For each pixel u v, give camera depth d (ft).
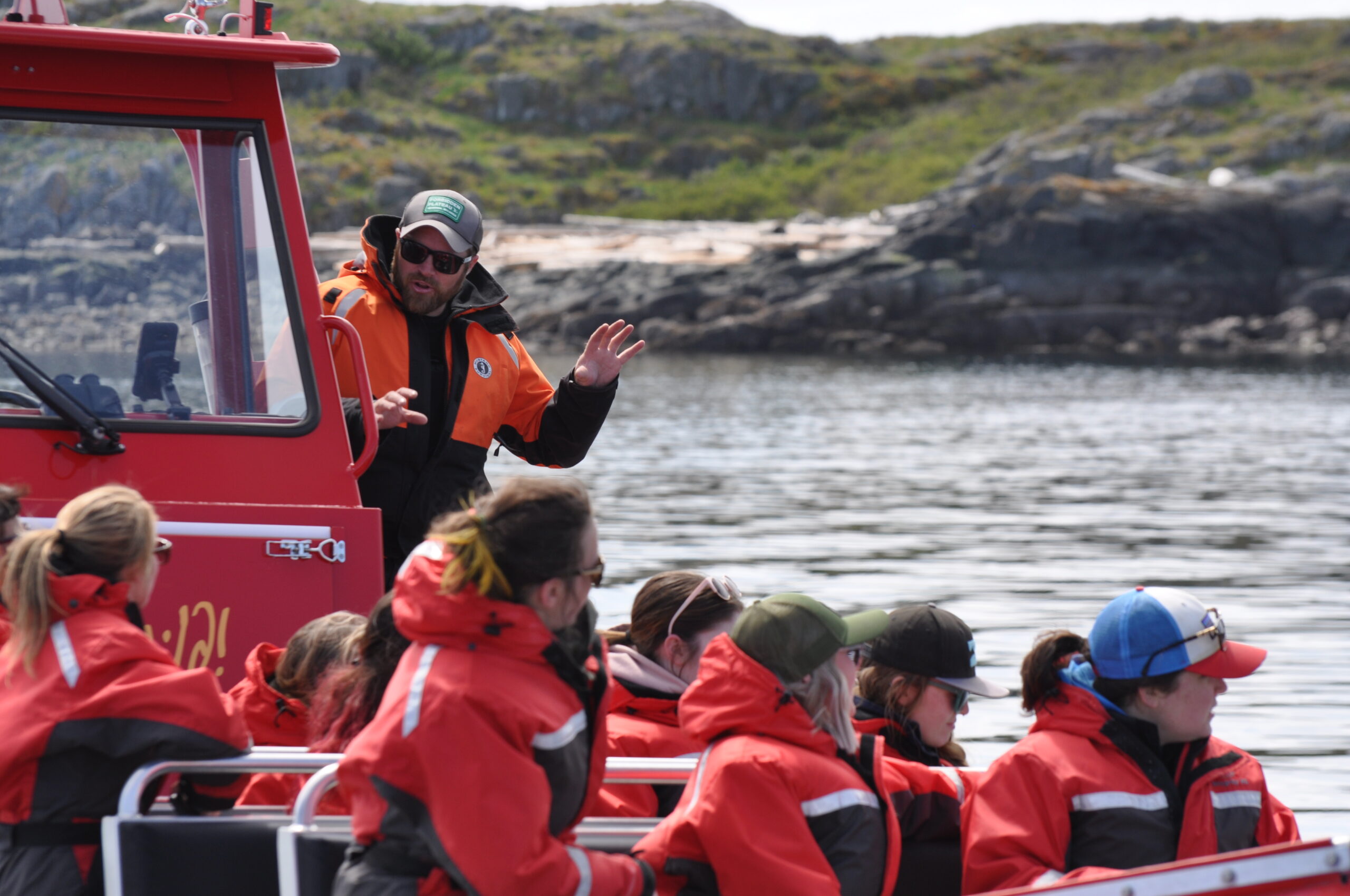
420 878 25.54
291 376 40.04
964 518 145.07
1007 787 31.48
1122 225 490.08
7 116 38.55
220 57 39.22
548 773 25.38
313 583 38.91
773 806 28.60
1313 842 26.76
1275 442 222.89
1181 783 31.73
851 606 100.48
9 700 28.22
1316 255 492.13
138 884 28.12
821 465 190.60
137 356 39.27
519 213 597.93
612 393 47.34
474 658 25.13
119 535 28.58
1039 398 305.53
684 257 520.42
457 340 44.86
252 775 32.81
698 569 114.52
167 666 28.66
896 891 33.81
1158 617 31.37
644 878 27.09
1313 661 86.69
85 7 108.99
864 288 490.49
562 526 25.16
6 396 38.45
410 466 43.96
